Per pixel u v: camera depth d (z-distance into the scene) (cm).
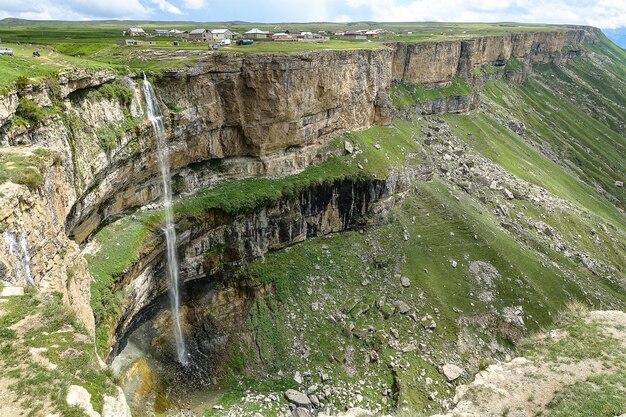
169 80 5753
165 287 5684
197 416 4822
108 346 4153
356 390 5306
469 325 6481
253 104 6694
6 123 3369
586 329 3484
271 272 6494
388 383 5444
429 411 5072
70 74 4247
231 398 5144
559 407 2695
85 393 2038
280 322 6100
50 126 3844
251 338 5953
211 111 6325
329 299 6481
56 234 3262
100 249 4803
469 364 5925
